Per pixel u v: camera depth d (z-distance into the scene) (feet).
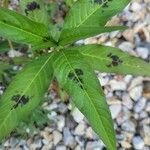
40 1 0.74
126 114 1.22
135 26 1.36
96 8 0.71
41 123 1.12
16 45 1.13
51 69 0.67
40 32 0.67
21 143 1.16
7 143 1.15
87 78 0.65
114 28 0.62
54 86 1.20
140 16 1.38
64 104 1.20
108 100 1.23
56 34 0.91
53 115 1.19
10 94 0.67
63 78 0.65
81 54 0.68
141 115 1.21
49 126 1.19
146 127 1.19
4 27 0.65
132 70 0.70
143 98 1.24
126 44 1.33
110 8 0.71
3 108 0.67
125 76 1.26
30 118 1.09
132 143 1.17
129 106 1.22
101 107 0.64
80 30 0.63
